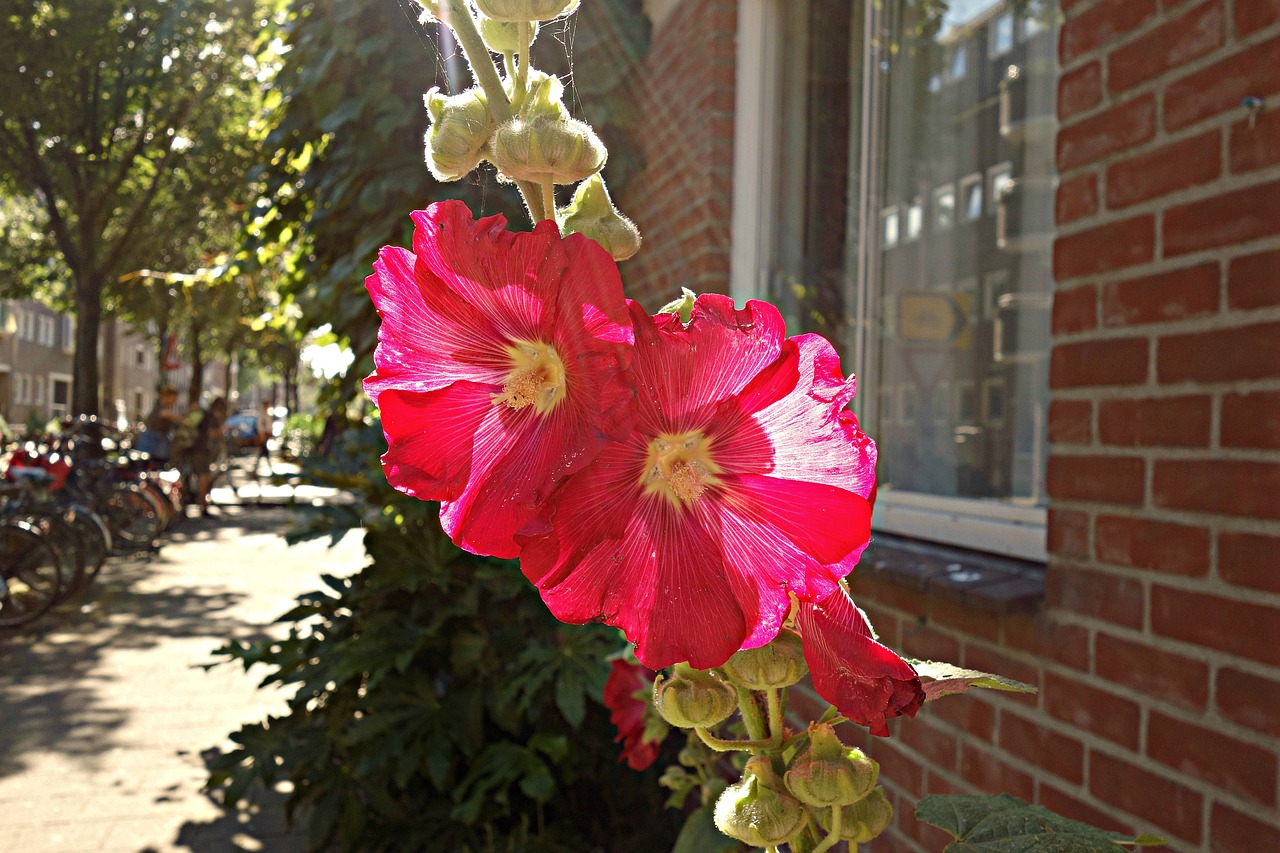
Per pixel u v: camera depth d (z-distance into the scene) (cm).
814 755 61
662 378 51
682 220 377
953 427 280
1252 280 148
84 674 605
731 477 53
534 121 60
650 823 332
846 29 335
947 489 281
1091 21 183
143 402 4903
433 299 55
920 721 237
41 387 4169
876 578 255
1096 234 181
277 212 464
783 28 345
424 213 54
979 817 73
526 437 54
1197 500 158
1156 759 166
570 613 53
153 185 1451
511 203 320
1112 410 177
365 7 379
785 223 345
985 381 270
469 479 54
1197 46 159
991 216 271
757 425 53
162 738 491
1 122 1310
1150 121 169
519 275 51
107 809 404
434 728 304
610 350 48
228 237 1719
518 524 52
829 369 52
